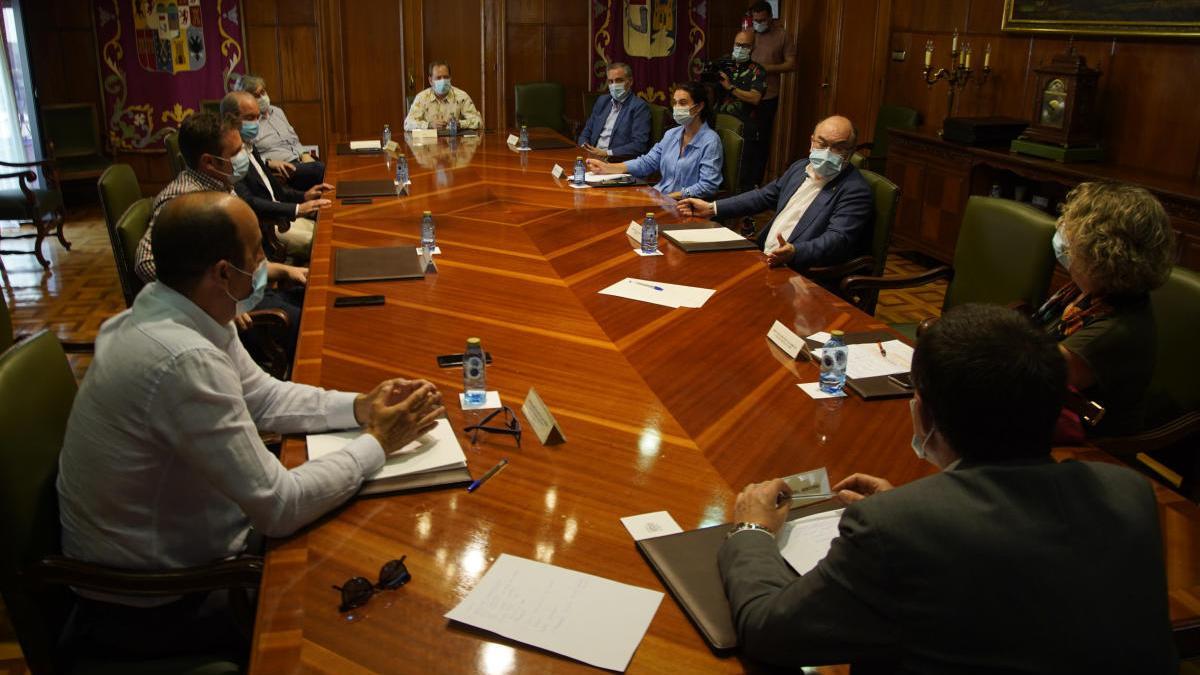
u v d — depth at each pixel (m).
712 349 2.34
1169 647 1.03
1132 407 2.15
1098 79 4.52
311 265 3.07
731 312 2.63
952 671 1.01
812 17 7.39
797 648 1.10
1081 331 2.10
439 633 1.26
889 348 2.33
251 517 1.50
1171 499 1.65
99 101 7.03
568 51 7.95
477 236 3.49
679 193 4.41
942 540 1.01
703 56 8.17
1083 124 4.55
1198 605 1.34
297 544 1.48
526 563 1.42
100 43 6.91
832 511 1.55
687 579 1.36
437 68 6.27
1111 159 4.59
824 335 2.44
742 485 1.66
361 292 2.77
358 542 1.48
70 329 4.52
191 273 1.61
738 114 6.79
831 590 1.07
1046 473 1.05
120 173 3.44
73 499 1.58
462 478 1.67
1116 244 1.99
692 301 2.73
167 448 1.53
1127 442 2.11
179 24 7.04
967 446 1.08
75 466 1.57
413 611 1.31
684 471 1.71
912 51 6.34
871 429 1.90
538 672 1.19
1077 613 0.99
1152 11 4.23
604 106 6.19
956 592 1.00
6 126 6.46
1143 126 4.37
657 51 8.07
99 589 1.51
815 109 7.49
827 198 3.50
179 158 4.70
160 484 1.56
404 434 1.74
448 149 5.65
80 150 6.55
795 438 1.85
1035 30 5.03
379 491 1.62
